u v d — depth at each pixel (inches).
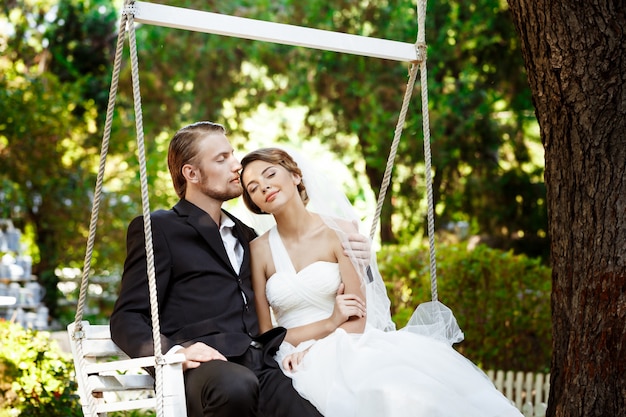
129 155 476.1
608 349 143.8
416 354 138.2
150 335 138.9
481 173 441.1
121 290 145.8
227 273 148.9
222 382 128.6
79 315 141.9
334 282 155.7
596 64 143.6
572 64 144.3
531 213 442.9
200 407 130.8
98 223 467.8
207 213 151.3
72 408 238.5
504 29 415.8
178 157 152.2
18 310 382.6
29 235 509.0
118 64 134.2
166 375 128.3
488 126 431.8
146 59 468.1
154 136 475.8
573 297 148.6
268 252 158.4
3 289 385.1
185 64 467.8
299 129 502.9
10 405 235.0
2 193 435.2
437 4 427.2
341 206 163.5
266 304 156.4
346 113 462.9
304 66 459.8
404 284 324.8
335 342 141.7
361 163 490.0
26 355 249.9
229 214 159.3
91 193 478.3
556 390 151.6
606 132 145.4
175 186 155.4
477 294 315.3
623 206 144.6
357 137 475.8
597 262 145.5
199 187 151.5
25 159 447.2
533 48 148.4
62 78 514.3
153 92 473.4
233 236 156.2
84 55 518.9
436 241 473.4
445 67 433.1
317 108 467.8
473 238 452.1
